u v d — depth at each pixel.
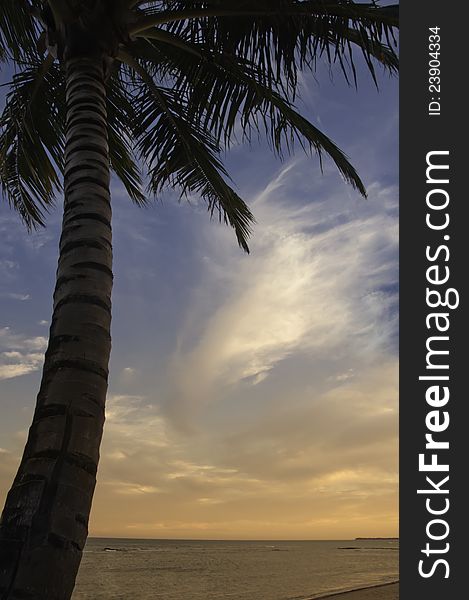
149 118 6.51
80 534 2.57
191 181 6.93
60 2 4.42
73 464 2.68
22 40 5.10
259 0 4.97
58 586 2.39
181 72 6.12
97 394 2.94
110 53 4.52
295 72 5.27
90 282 3.27
